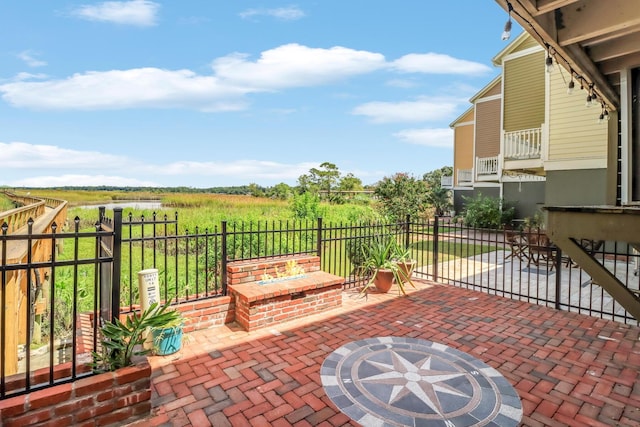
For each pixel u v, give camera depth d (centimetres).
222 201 2417
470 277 752
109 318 349
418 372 339
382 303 554
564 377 333
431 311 518
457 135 2172
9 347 324
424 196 1717
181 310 419
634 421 269
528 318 492
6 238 227
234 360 362
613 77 541
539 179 1561
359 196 2583
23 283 411
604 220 275
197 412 277
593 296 609
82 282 582
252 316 436
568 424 265
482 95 1795
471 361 362
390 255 662
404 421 266
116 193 3269
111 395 254
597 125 909
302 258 552
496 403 290
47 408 232
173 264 755
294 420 268
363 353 378
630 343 410
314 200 1489
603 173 904
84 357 341
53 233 246
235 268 475
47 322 444
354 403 288
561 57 404
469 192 2066
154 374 334
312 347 393
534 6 300
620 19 324
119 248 282
